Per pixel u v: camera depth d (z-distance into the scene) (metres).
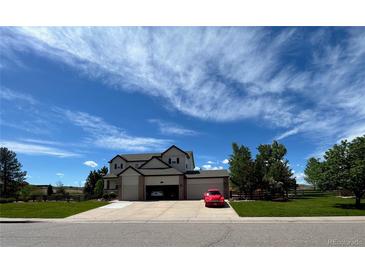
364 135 21.73
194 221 15.79
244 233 11.37
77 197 35.97
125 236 11.03
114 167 43.09
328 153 22.64
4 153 55.12
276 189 32.44
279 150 33.56
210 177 32.62
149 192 32.84
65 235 11.40
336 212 17.59
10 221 16.67
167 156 37.41
